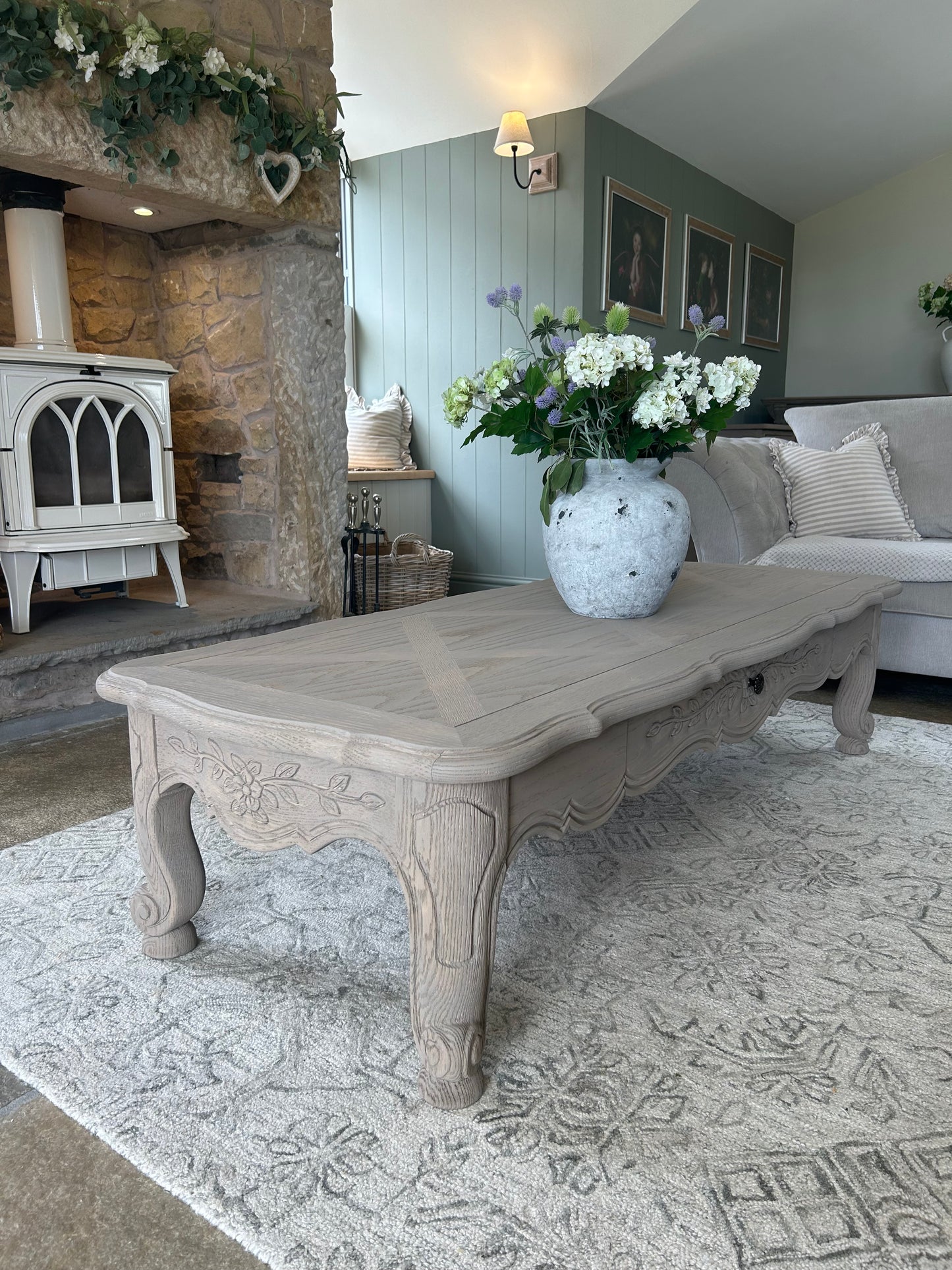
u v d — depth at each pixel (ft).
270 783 3.85
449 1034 3.49
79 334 11.34
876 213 19.19
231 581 11.89
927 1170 3.24
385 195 15.47
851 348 19.99
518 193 13.96
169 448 9.94
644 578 5.59
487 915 3.48
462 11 11.98
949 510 10.71
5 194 9.25
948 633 9.15
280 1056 3.87
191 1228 3.02
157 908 4.55
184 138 8.66
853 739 7.79
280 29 9.55
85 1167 3.28
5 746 7.97
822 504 10.71
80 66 7.61
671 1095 3.63
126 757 7.72
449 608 6.17
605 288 14.02
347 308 16.21
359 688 4.05
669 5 11.47
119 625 9.33
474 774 3.18
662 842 6.08
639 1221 3.01
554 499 5.87
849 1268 2.84
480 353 14.85
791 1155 3.31
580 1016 4.15
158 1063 3.83
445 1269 2.84
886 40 13.39
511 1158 3.29
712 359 17.63
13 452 8.50
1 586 10.97
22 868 5.61
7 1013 4.17
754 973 4.50
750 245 18.34
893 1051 3.91
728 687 5.21
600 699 3.91
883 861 5.79
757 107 14.66
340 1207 3.08
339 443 11.11
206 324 11.41
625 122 13.96
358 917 5.08
